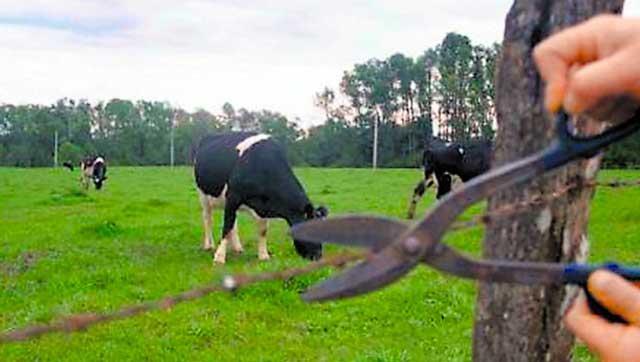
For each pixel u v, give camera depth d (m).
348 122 103.31
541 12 3.36
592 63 1.25
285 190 15.77
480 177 1.52
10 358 9.46
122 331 10.36
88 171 43.41
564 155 1.46
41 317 11.18
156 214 26.50
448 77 88.25
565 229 3.41
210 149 16.89
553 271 1.49
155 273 14.54
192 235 20.45
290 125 122.44
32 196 36.44
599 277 1.27
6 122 113.81
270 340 10.48
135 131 120.56
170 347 9.99
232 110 128.25
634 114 1.34
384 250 1.55
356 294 1.55
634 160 37.62
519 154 3.43
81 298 12.23
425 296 12.20
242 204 15.96
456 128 87.75
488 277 1.53
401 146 99.88
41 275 14.80
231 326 10.80
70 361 9.43
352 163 101.44
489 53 85.19
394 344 10.41
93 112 120.62
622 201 26.03
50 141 114.31
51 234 20.95
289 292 12.08
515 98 3.44
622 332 1.24
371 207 28.78
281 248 18.23
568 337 3.69
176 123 125.38
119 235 20.47
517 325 3.67
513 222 3.42
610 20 1.26
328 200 31.97
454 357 9.73
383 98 100.31
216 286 1.55
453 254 1.53
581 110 1.26
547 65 1.29
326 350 10.19
